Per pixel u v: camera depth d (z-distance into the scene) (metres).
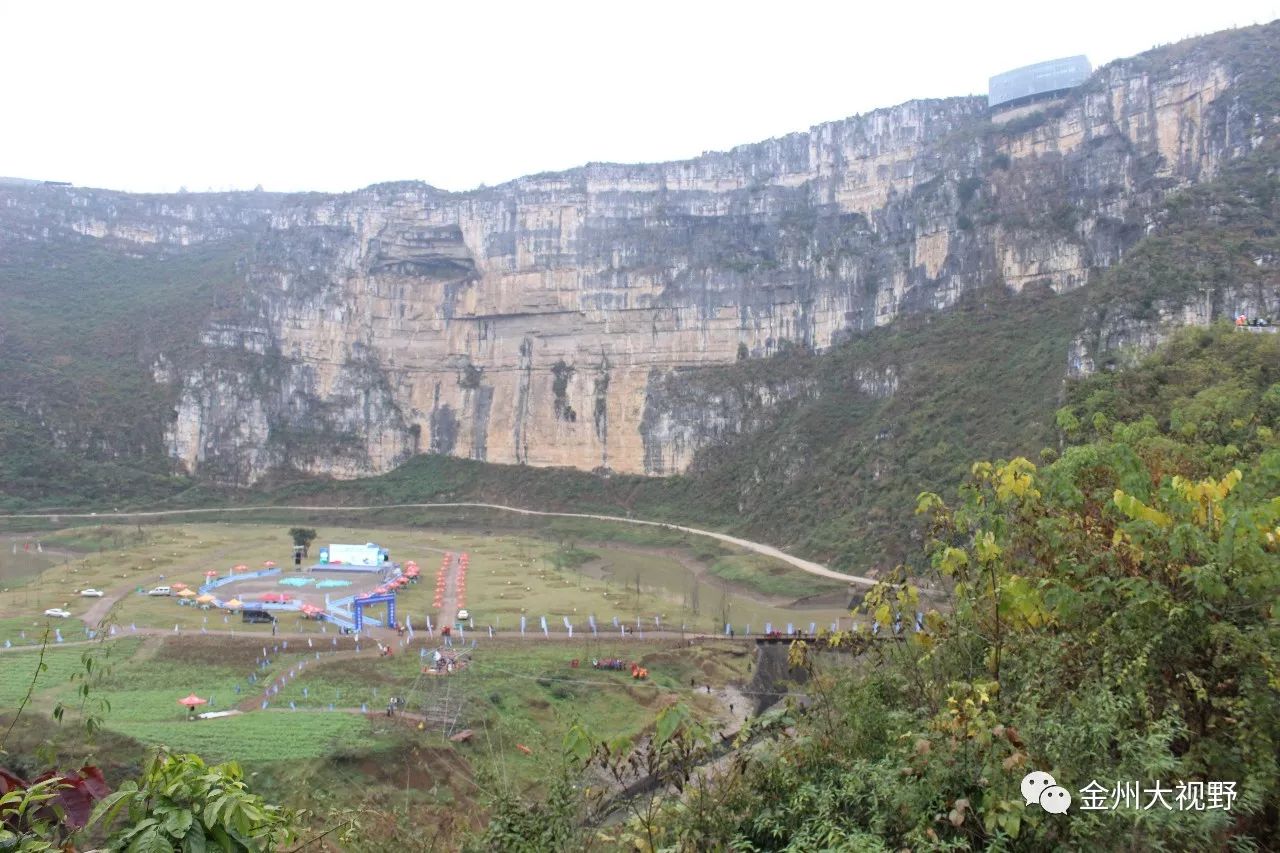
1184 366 60.38
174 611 79.50
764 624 81.19
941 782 10.73
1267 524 12.06
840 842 10.95
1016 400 107.94
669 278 180.75
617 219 187.75
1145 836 9.25
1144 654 11.20
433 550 128.88
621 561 125.62
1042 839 9.73
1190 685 11.33
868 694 14.67
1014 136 145.00
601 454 180.38
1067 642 12.57
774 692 59.19
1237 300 84.00
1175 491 13.12
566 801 12.78
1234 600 11.77
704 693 60.44
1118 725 10.60
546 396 188.50
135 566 104.81
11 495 151.88
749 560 112.69
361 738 44.03
